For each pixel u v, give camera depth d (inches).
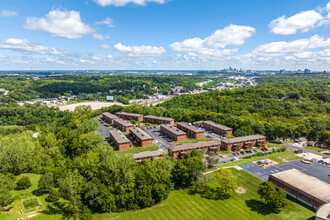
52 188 3432.6
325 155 5802.2
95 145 5231.3
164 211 3435.0
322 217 2925.7
